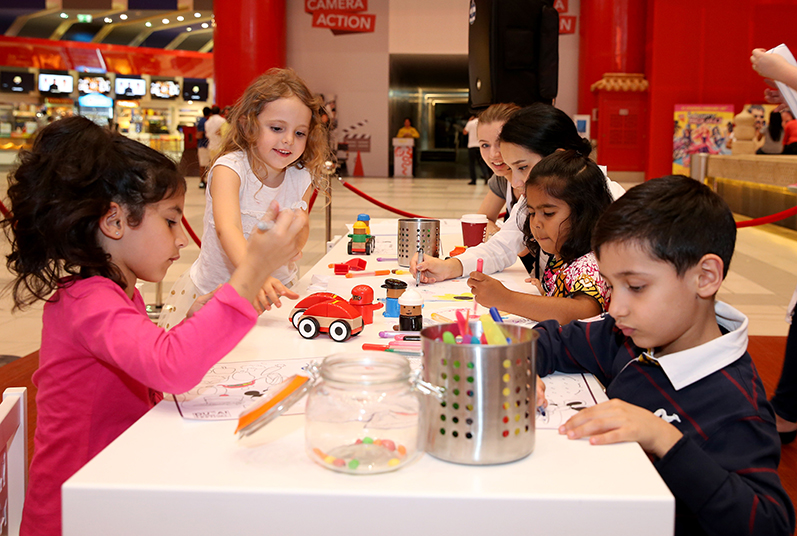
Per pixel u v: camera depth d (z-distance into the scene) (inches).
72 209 37.6
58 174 37.8
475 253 78.5
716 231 35.8
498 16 140.1
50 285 38.9
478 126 101.5
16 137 691.4
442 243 102.1
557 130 77.5
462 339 32.6
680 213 35.3
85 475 28.7
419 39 539.8
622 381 41.2
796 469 86.0
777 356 128.6
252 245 35.8
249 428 29.2
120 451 31.2
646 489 27.6
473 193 416.5
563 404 38.4
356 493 27.1
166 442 32.3
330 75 550.0
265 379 41.3
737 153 372.5
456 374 29.3
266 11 490.0
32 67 773.9
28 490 41.2
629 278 36.3
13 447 41.7
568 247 59.3
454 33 535.8
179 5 637.3
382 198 380.5
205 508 27.5
